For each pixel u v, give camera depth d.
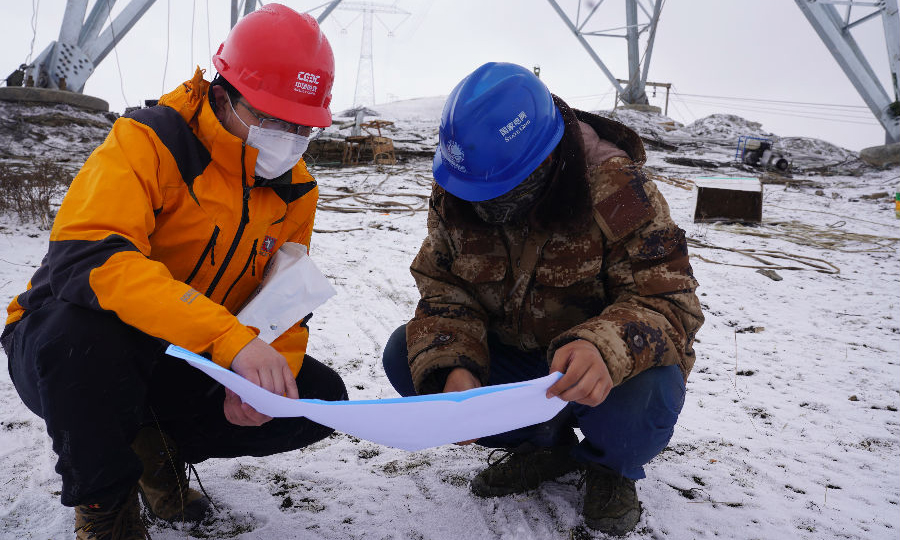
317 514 2.09
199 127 1.76
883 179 16.62
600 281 1.96
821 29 20.45
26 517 1.98
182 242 1.77
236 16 15.19
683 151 21.25
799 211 11.20
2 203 6.83
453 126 1.81
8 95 17.45
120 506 1.67
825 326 4.64
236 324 1.50
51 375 1.49
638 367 1.71
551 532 2.01
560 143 1.82
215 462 2.43
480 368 1.94
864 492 2.32
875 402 3.21
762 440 2.77
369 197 10.52
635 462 1.96
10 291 4.50
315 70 1.78
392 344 2.26
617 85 30.03
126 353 1.56
